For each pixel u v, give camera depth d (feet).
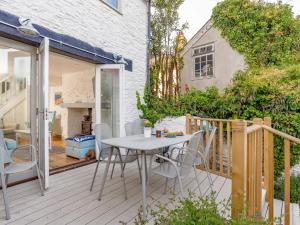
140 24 20.43
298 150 15.40
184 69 30.22
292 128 15.34
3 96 10.82
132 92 18.99
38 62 11.43
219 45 25.62
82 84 22.79
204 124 16.02
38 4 11.12
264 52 21.54
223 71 25.13
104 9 15.87
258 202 8.11
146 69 21.33
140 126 14.11
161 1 22.57
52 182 10.89
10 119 11.05
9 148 10.71
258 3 22.06
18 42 10.64
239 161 5.65
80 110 24.91
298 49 20.89
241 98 17.16
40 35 10.69
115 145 8.63
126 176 11.94
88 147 15.53
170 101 20.89
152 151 11.43
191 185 10.82
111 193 9.61
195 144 8.63
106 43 16.06
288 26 20.93
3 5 9.52
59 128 25.23
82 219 7.37
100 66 15.99
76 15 13.50
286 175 6.93
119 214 7.76
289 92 15.47
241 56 23.02
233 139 5.74
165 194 9.62
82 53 13.60
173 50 24.77
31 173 11.12
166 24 23.36
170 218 5.02
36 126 11.51
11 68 10.91
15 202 8.56
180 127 18.28
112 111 16.87
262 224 4.90
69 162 14.08
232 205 5.67
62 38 12.14
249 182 6.95
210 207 5.09
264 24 21.40
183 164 8.25
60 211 7.89
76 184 10.64
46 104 10.06
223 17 24.31
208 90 20.89
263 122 10.48
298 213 9.40
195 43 28.84
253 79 17.53
